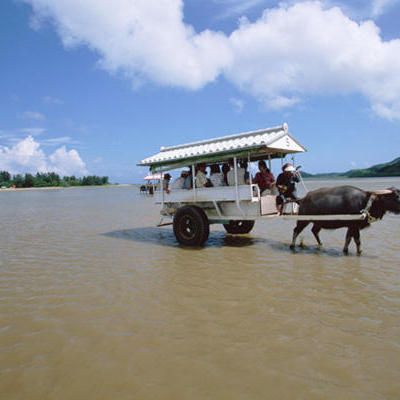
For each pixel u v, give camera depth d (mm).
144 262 7746
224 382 3236
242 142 8688
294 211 9562
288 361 3574
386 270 6648
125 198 37719
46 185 152125
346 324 4402
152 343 3998
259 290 5734
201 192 9500
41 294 5699
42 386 3225
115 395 3070
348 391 3072
